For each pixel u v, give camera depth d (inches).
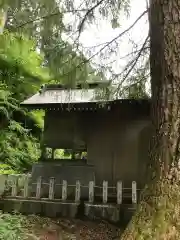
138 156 329.4
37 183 307.3
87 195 323.6
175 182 110.6
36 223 244.8
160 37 126.6
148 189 118.0
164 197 110.0
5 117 510.9
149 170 122.3
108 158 338.0
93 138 345.7
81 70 214.4
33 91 513.0
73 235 225.1
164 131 118.6
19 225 211.9
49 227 237.6
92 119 349.1
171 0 122.9
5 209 302.8
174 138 115.5
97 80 238.8
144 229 108.2
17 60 474.6
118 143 337.4
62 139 354.3
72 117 355.3
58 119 358.6
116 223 268.1
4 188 327.9
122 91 238.8
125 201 292.7
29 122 558.3
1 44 243.8
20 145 514.0
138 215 114.7
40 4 195.5
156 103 126.6
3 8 190.7
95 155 342.3
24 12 199.3
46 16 199.5
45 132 360.5
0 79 493.0
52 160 353.1
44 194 330.6
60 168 344.5
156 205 110.3
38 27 201.2
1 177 343.0
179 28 120.6
